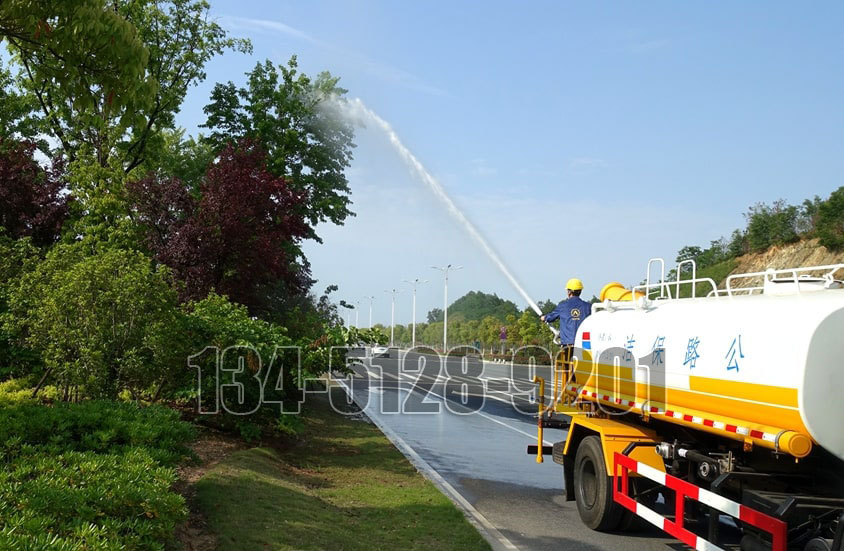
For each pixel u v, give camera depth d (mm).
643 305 8641
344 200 25547
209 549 6570
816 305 5871
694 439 7840
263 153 17125
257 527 7312
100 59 7645
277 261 16031
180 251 15320
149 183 16438
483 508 9914
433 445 15438
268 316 18469
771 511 5797
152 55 23438
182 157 28625
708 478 7125
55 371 10656
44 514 5055
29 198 18484
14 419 7273
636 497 8156
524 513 9711
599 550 8016
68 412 7812
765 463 6812
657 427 8570
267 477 9531
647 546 8211
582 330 9969
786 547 5500
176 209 16422
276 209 16453
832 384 5641
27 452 6676
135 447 7383
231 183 15781
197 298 15094
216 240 15406
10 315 11023
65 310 10375
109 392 10531
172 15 24156
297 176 24766
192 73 24328
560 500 10617
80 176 18453
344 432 15750
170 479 6441
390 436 16406
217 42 24547
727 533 7242
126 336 10641
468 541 7848
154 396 11711
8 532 4418
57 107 22609
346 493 9836
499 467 13156
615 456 8398
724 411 6660
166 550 6148
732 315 6789
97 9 7250
